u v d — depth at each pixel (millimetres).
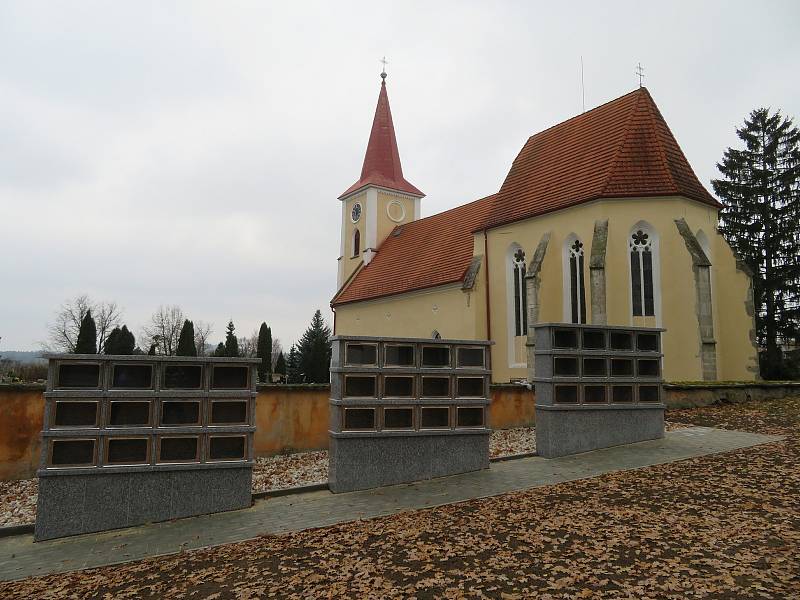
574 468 10906
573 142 26938
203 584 6219
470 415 11016
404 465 10344
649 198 22297
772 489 8805
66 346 70438
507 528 7535
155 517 8602
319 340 52406
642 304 22250
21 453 12648
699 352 20938
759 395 19578
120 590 6180
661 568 6023
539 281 23984
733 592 5426
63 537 8125
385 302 35875
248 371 9320
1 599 6059
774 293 36438
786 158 38000
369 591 5750
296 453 14898
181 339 48406
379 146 46062
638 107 24594
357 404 10086
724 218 38406
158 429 8727
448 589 5711
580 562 6266
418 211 45969
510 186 28891
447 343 10914
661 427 13289
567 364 12320
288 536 7668
